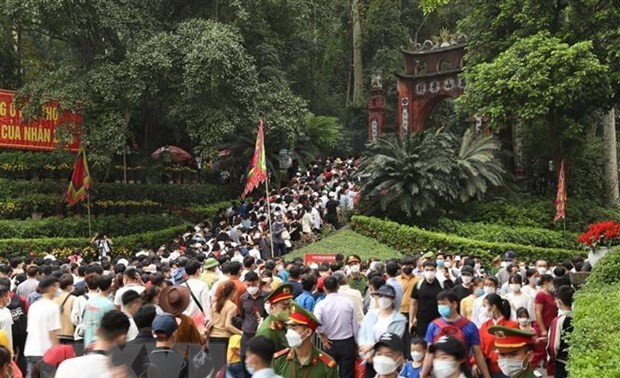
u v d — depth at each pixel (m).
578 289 12.34
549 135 27.61
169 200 30.56
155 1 27.80
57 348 6.49
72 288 9.26
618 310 8.15
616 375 5.71
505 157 29.50
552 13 24.73
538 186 29.53
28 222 23.77
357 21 44.75
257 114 25.64
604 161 30.31
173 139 34.22
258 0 28.94
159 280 9.12
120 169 30.16
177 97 25.67
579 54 22.38
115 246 23.77
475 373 7.18
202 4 29.28
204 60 23.47
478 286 10.48
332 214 26.20
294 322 6.22
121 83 23.91
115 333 5.28
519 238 24.11
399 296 9.38
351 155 42.94
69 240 22.75
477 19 27.25
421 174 24.67
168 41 24.30
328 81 47.47
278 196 29.00
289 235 23.75
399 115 33.81
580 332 7.50
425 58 33.38
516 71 22.88
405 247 23.17
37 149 27.14
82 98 23.55
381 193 25.19
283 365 6.36
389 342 5.89
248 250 18.28
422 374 6.26
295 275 10.11
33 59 33.00
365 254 22.77
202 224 26.80
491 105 23.58
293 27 35.78
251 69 25.27
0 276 9.85
